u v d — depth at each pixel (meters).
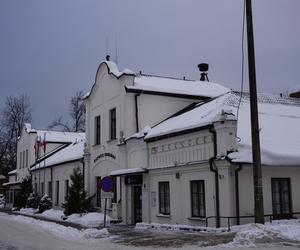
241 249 12.04
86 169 33.09
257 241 13.05
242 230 14.22
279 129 21.41
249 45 15.41
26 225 25.30
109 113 30.02
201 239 15.39
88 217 27.44
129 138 25.55
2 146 73.69
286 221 17.91
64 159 38.59
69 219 29.28
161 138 22.14
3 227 23.78
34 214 38.38
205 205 19.08
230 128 18.08
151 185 23.44
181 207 20.75
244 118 21.39
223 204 17.91
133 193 25.84
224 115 18.09
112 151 29.11
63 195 39.16
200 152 19.59
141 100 27.58
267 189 18.55
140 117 27.38
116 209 26.73
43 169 45.72
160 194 22.72
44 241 17.00
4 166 74.38
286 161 18.45
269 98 25.33
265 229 13.72
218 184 18.23
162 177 22.45
